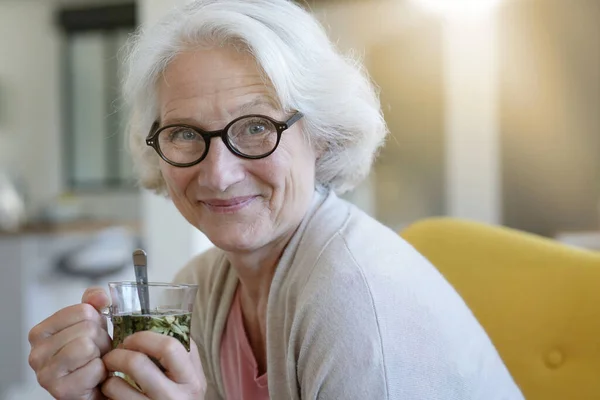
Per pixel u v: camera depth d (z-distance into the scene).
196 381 0.81
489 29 4.65
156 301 0.82
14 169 6.25
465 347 0.93
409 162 5.04
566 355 1.17
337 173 1.09
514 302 1.24
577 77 4.52
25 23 6.26
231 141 0.92
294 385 0.90
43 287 3.81
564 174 4.57
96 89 6.19
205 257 1.24
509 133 4.67
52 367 0.80
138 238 4.23
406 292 0.90
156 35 0.96
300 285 0.92
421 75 4.95
